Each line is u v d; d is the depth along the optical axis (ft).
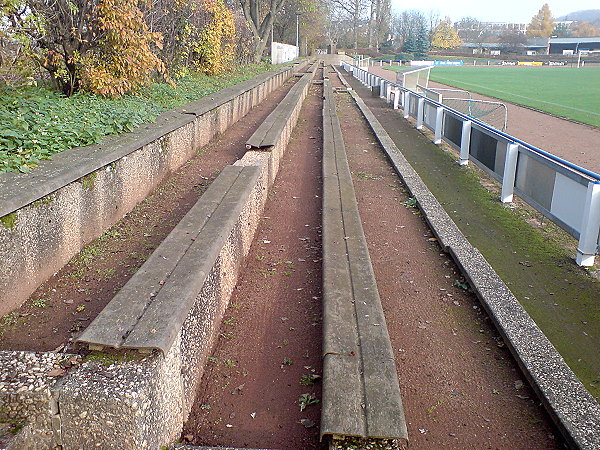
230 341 13.79
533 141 45.09
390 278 17.79
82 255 17.46
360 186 29.43
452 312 15.57
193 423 10.88
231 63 78.48
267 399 11.63
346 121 53.42
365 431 9.42
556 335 14.67
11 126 19.95
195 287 11.44
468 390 12.12
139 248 18.40
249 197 19.26
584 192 19.06
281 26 202.39
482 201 27.50
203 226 15.12
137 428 8.57
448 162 36.65
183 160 30.09
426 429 10.87
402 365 12.97
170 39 45.37
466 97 79.20
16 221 13.88
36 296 14.74
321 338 13.93
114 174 20.21
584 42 384.47
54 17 27.76
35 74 30.55
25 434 8.43
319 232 21.76
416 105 53.06
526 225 23.73
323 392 10.44
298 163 33.99
